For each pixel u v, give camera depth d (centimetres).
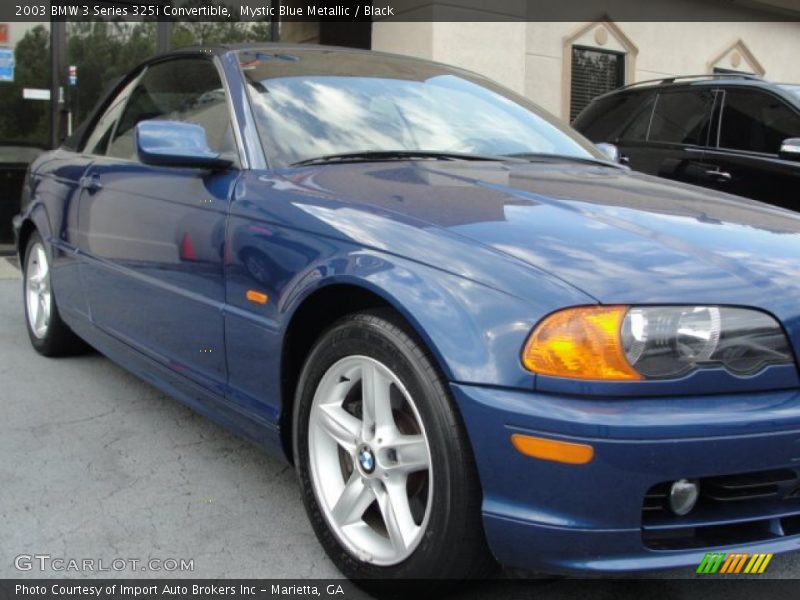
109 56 804
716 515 193
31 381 415
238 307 263
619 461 178
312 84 319
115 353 365
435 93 346
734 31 1238
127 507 278
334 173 266
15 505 277
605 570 185
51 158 450
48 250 425
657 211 241
